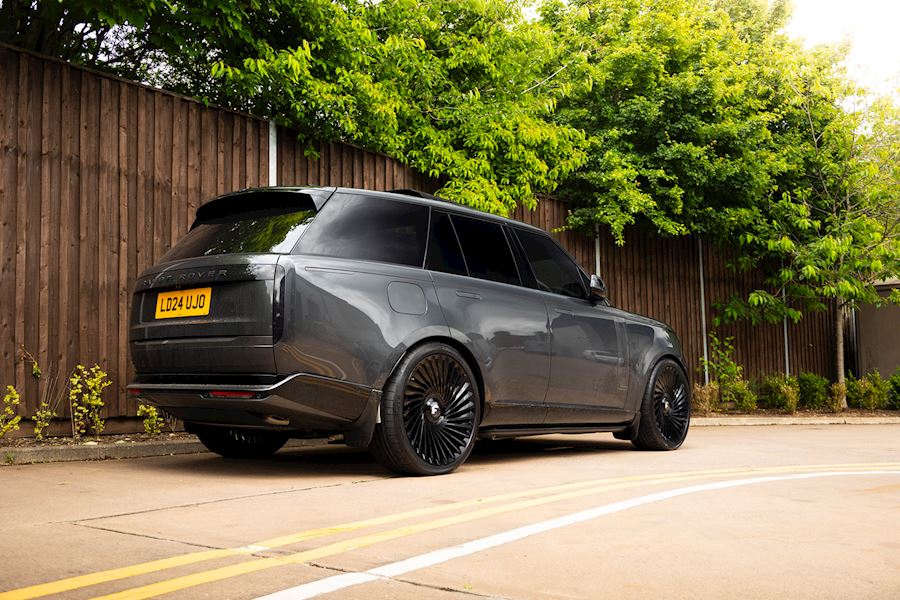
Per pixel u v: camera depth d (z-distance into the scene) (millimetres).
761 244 13328
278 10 7578
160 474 4855
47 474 4762
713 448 7121
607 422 6379
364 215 4918
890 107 13484
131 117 6543
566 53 12461
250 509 3652
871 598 2385
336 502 3873
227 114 7203
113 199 6398
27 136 5934
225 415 4590
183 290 4707
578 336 6027
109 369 6352
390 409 4691
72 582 2398
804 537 3189
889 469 5523
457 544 2975
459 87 10227
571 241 10992
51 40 7043
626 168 11117
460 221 5535
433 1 10125
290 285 4391
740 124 11859
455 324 5086
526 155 9547
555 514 3590
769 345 14789
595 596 2357
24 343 5859
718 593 2410
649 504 3871
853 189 14039
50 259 6020
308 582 2432
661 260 12391
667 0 12680
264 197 4922
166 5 6574
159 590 2326
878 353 17609
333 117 7793
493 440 7875
